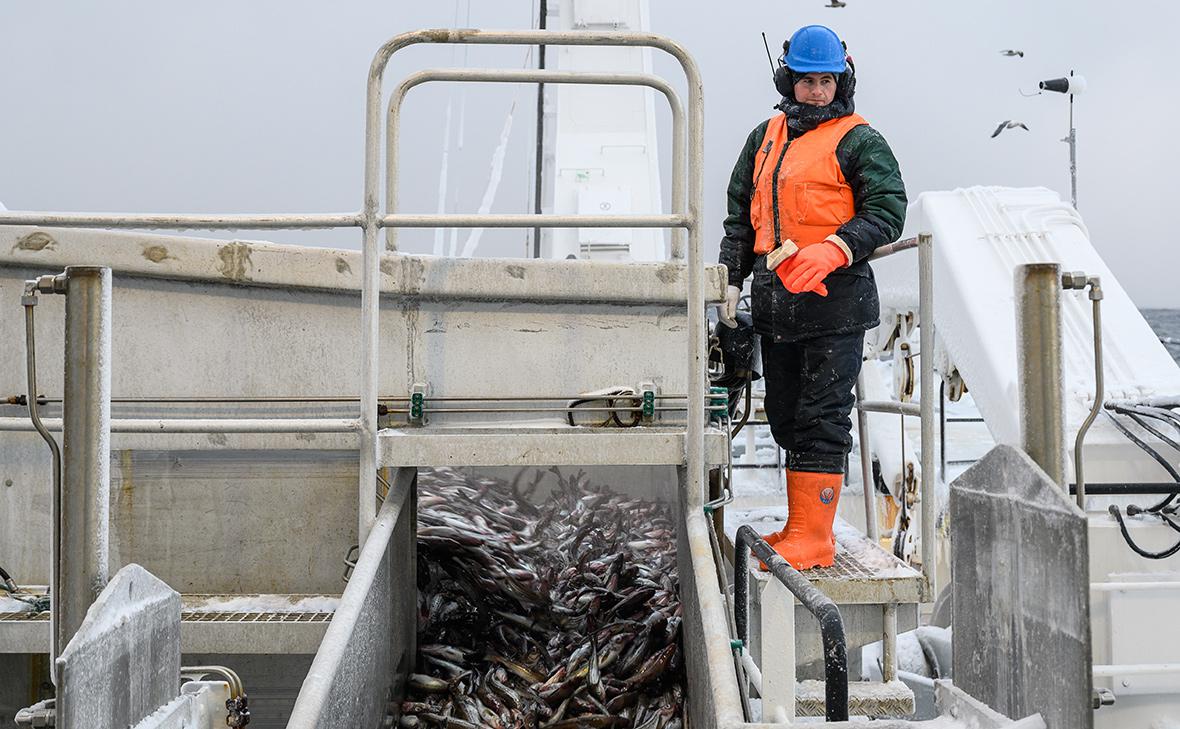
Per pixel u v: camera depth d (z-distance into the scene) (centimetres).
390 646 335
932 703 499
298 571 370
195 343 365
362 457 324
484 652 387
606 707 358
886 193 354
